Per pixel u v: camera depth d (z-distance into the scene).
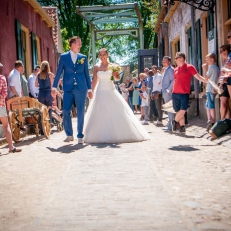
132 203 3.90
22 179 5.16
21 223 3.49
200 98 13.11
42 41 18.27
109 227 3.29
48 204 3.95
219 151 6.76
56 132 11.43
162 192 4.26
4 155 7.26
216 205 3.82
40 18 17.97
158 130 10.86
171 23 19.42
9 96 11.02
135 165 5.68
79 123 8.34
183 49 16.23
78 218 3.52
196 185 4.56
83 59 8.52
